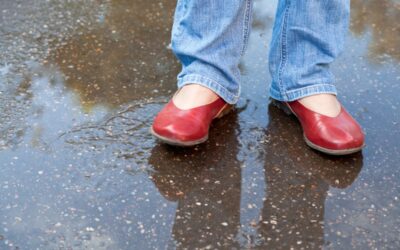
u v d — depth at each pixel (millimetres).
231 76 2006
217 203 1859
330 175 1934
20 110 2062
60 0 2506
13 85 2141
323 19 1975
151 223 1812
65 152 1957
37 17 2416
